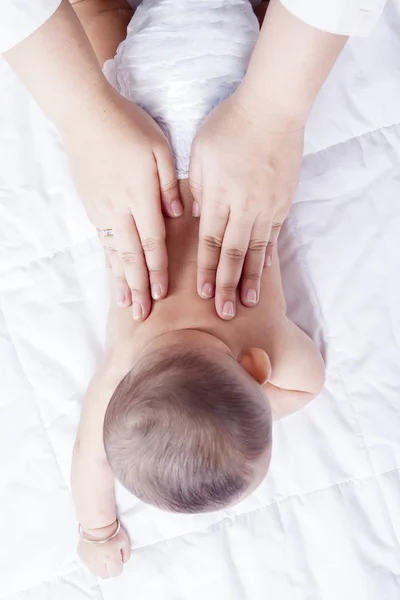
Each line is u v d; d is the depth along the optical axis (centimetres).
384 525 100
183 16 87
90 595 103
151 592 103
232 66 87
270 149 81
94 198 85
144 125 84
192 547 103
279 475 102
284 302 95
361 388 102
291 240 103
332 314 102
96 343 106
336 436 102
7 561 104
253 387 71
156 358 74
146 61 87
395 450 101
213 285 82
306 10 66
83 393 105
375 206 103
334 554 100
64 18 74
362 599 99
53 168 108
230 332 81
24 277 107
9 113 109
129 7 104
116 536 103
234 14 88
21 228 108
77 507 101
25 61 74
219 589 101
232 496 70
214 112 84
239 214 81
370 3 65
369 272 103
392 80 103
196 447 67
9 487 106
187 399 67
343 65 104
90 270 107
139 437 68
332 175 103
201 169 82
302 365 93
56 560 104
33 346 107
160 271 83
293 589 100
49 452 106
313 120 104
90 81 78
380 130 104
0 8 66
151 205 83
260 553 101
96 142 82
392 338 102
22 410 106
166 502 70
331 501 101
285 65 73
